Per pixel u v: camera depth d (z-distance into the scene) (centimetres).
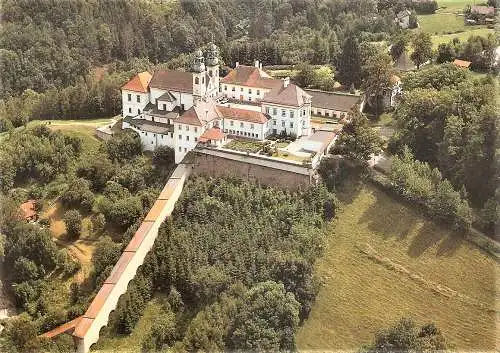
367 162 17100
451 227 15375
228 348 13050
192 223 15800
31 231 15650
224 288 14112
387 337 12612
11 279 15188
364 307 14000
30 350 12719
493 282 14212
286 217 15562
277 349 12675
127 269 14438
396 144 18150
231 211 15800
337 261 14975
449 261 14788
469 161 16288
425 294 14188
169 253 14988
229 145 17600
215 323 13400
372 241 15412
